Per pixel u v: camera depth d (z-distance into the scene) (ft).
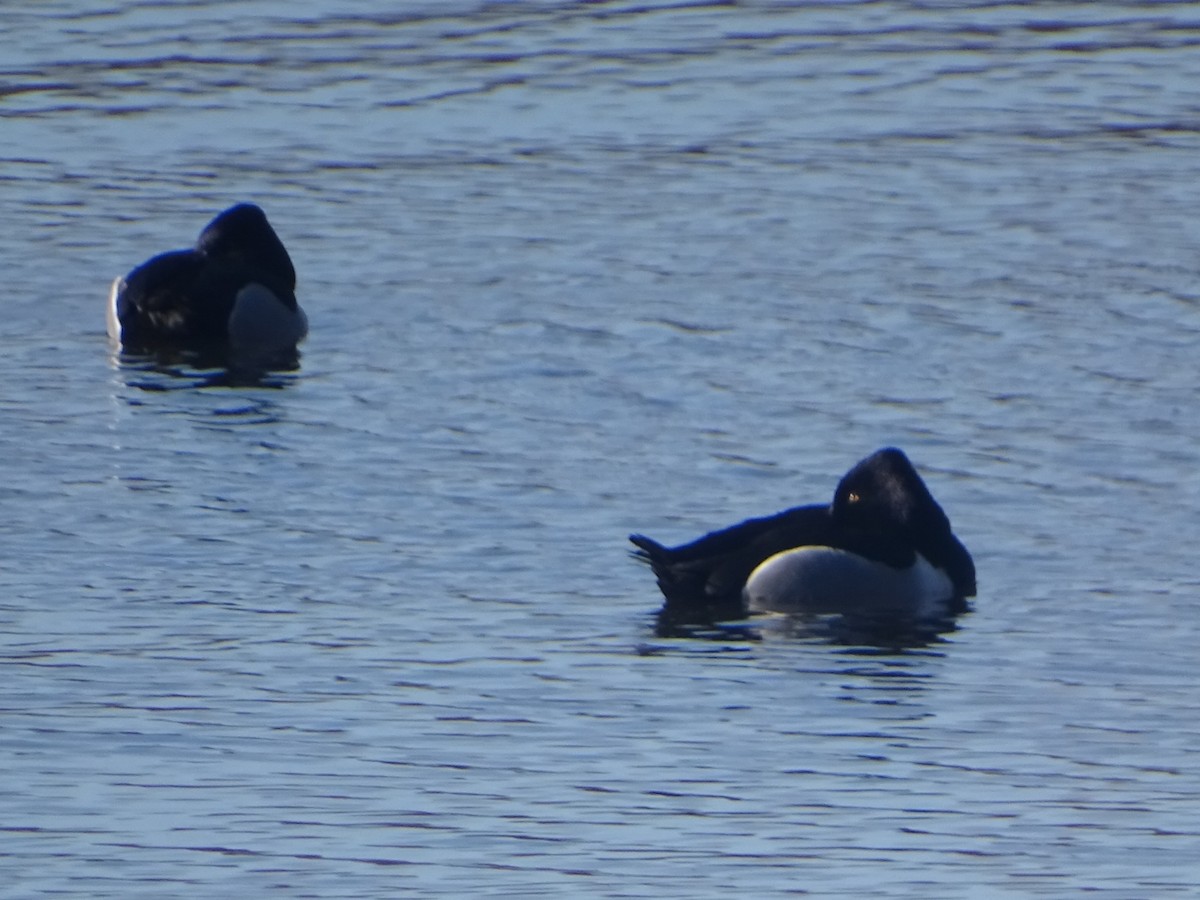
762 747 53.57
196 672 58.65
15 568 67.31
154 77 150.10
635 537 65.77
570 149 132.26
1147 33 163.22
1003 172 125.18
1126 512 72.74
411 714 55.77
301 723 55.11
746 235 112.68
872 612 64.64
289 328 97.14
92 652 60.13
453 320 99.09
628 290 102.99
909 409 84.38
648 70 152.25
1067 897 44.98
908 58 155.53
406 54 156.66
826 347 93.15
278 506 73.67
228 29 164.14
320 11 169.99
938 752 53.31
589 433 82.12
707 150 131.75
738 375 89.45
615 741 53.98
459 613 63.82
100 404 87.15
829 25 166.40
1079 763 52.60
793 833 48.39
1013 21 167.63
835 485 75.82
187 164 129.49
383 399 87.61
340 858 47.01
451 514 72.84
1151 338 93.45
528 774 51.85
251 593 65.36
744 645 61.62
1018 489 75.05
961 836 48.24
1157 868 46.42
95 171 127.95
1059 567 68.03
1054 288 101.50
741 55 156.56
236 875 46.19
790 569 65.26
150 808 49.78
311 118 139.95
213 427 83.61
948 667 59.67
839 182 123.54
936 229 113.09
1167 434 80.74
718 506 73.67
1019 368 89.45
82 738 53.98
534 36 162.50
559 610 64.39
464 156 131.03
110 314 97.86
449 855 47.21
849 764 52.49
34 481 76.33
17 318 101.24
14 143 134.00
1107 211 116.06
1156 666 59.52
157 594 65.10
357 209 119.55
